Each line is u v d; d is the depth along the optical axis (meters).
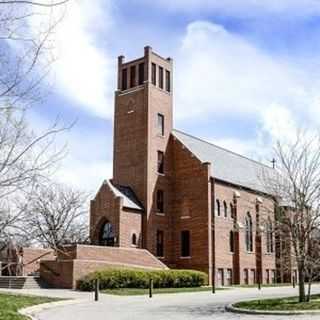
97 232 52.44
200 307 25.62
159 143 56.19
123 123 57.34
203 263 52.31
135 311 23.64
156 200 54.47
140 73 57.53
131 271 41.09
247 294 37.00
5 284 39.00
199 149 59.59
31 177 9.05
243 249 57.59
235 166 63.31
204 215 53.31
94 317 20.91
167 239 54.75
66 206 62.53
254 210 59.91
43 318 20.23
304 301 24.84
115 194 51.56
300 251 24.75
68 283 39.38
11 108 8.70
